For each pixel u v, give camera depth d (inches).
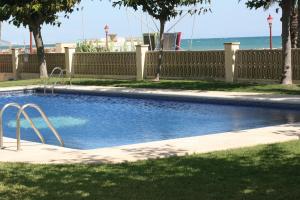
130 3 918.4
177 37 1190.3
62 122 613.0
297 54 795.4
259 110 632.4
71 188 261.4
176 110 670.5
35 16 1114.1
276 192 240.2
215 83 861.2
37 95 917.2
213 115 615.5
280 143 371.2
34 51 1601.9
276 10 795.4
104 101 796.6
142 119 614.5
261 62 844.0
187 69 958.4
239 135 418.3
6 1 1102.4
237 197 234.8
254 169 289.3
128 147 379.6
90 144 474.0
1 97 901.2
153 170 295.4
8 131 554.9
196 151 355.3
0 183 275.4
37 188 263.3
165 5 941.2
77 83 998.4
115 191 253.0
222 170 289.4
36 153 365.7
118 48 1469.0
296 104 609.0
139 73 1022.4
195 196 239.1
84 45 1332.4
